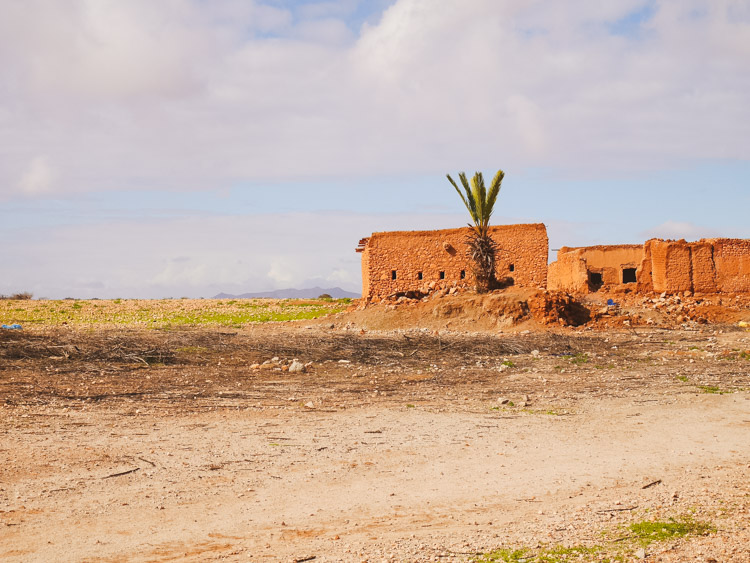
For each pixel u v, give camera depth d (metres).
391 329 33.50
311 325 35.59
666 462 10.22
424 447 11.12
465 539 7.13
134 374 19.56
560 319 32.00
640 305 35.62
